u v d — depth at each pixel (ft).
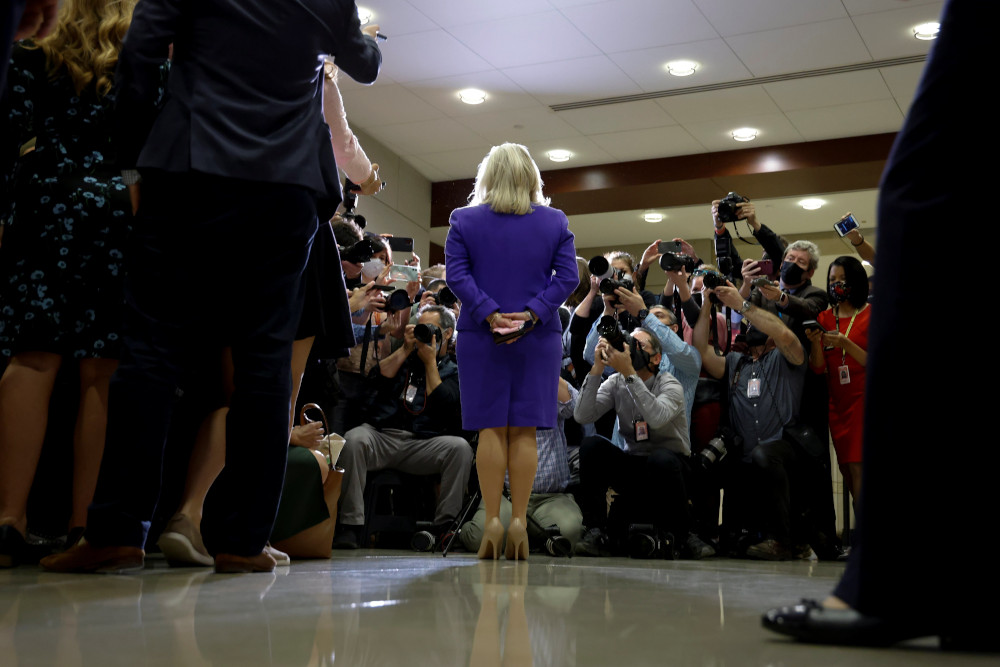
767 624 3.21
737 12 19.66
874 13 19.53
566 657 2.84
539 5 19.51
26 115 6.72
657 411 12.09
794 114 24.84
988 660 2.82
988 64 3.08
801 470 13.11
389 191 27.96
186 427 8.29
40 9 3.28
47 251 6.71
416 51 21.72
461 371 9.38
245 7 6.05
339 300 7.73
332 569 6.94
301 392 10.48
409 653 2.87
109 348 6.84
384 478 12.69
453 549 12.15
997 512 2.92
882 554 3.04
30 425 6.63
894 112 24.53
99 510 5.82
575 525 11.59
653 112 24.93
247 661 2.66
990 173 3.06
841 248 34.60
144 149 5.87
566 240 9.66
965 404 2.99
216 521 7.43
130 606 4.05
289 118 6.21
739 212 15.48
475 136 26.86
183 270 6.00
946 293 3.07
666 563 10.06
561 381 13.03
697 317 15.06
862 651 2.99
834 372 13.51
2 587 4.85
